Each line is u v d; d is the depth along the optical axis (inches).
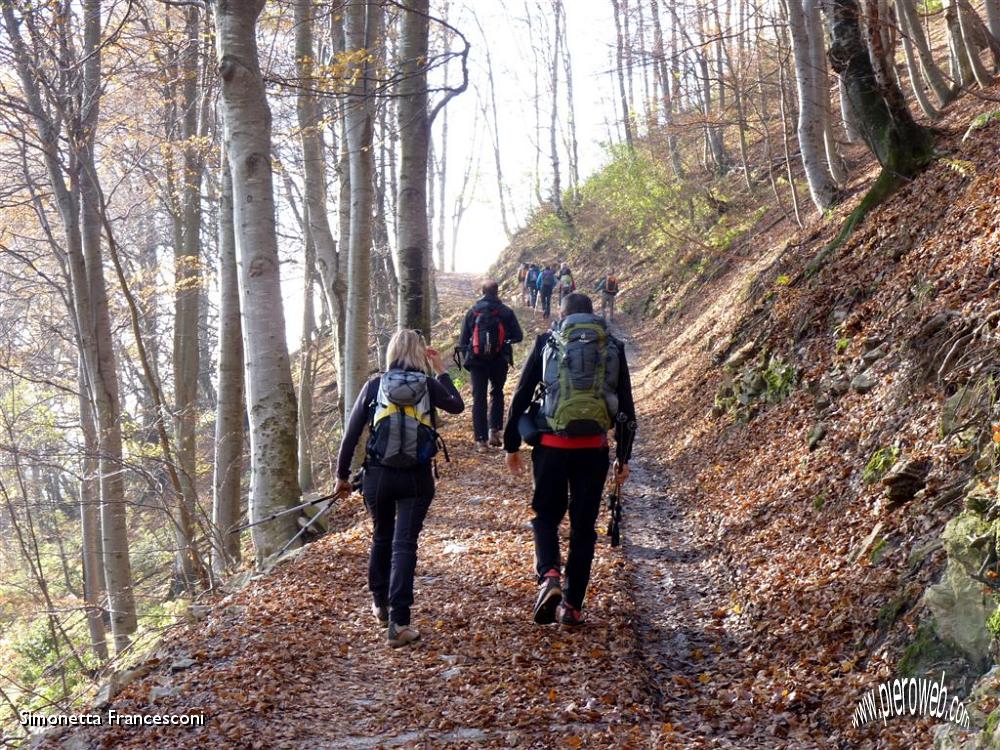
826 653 166.4
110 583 433.1
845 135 760.3
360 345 455.2
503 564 253.9
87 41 449.7
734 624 202.8
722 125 796.6
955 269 266.5
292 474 316.5
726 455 345.4
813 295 377.4
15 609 605.9
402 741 150.3
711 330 585.0
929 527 177.8
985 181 305.4
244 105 306.0
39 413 703.1
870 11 391.2
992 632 134.0
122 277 324.2
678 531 295.1
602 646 187.6
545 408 190.9
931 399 221.5
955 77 580.4
